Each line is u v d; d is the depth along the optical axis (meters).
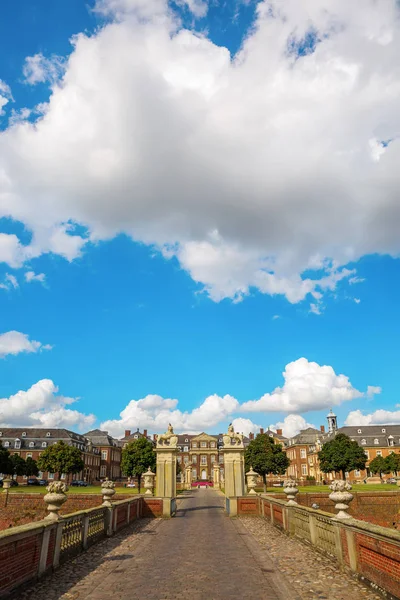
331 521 9.98
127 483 57.38
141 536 14.84
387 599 6.98
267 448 45.03
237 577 8.85
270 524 18.22
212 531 16.27
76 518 11.08
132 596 7.49
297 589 7.86
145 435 113.94
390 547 6.89
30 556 8.08
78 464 58.81
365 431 89.62
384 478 80.38
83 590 7.84
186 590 7.87
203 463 107.31
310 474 92.75
